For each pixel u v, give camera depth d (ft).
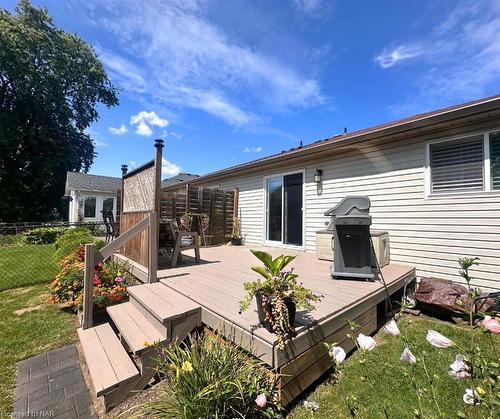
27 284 16.35
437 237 13.28
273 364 5.80
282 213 22.22
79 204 52.70
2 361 8.24
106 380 6.50
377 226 15.72
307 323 6.81
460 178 12.64
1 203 56.18
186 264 14.83
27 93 63.00
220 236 25.18
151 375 7.02
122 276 12.73
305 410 5.98
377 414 5.68
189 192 23.04
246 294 9.21
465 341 8.54
